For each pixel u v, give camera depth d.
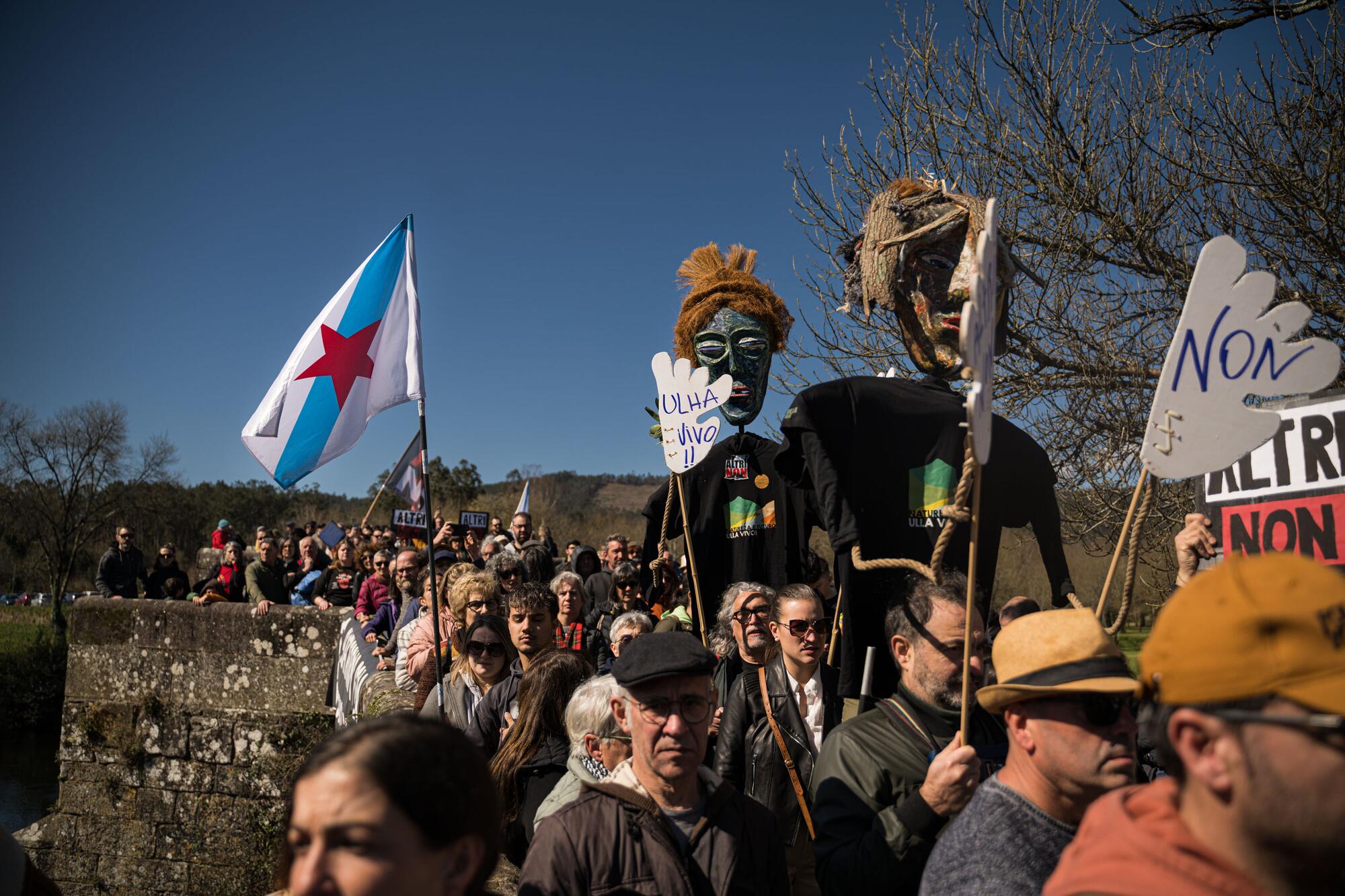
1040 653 1.78
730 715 3.21
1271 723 1.01
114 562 12.05
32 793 17.55
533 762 3.42
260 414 5.26
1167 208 7.70
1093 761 1.71
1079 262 7.79
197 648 9.69
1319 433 2.94
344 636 9.04
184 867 9.37
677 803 2.32
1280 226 7.43
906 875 2.05
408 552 7.92
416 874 1.47
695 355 4.87
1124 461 7.52
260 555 10.38
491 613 4.75
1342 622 1.02
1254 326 2.48
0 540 39.91
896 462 3.24
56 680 21.92
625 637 4.78
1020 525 3.39
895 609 2.46
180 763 9.54
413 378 5.28
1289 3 7.33
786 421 3.19
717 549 4.68
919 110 8.22
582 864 2.19
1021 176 8.03
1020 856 1.68
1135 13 7.64
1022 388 7.77
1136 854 1.11
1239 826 1.04
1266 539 3.02
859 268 3.60
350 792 1.47
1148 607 9.19
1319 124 7.10
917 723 2.37
